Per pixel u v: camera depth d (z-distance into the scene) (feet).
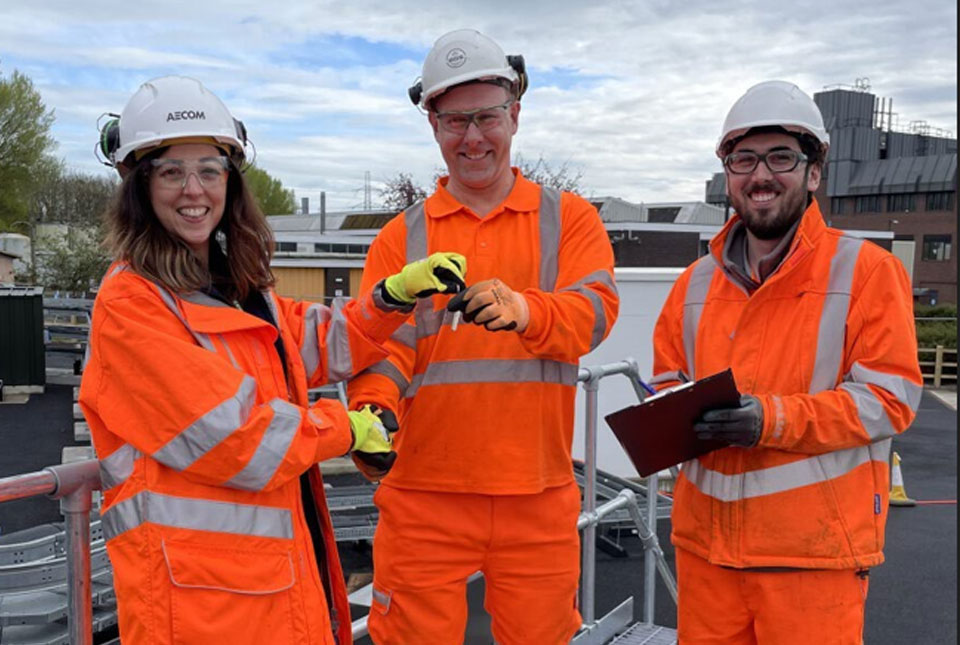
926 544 25.41
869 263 7.64
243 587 5.82
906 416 7.43
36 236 125.39
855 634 7.82
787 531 7.70
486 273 8.21
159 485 5.79
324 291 72.38
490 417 8.01
